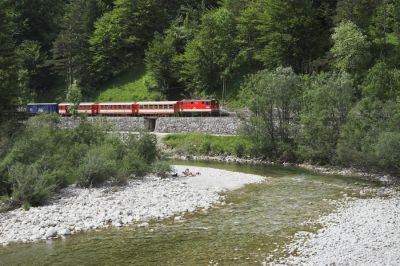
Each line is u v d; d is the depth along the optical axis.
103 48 107.88
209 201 29.64
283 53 79.38
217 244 20.22
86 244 20.23
